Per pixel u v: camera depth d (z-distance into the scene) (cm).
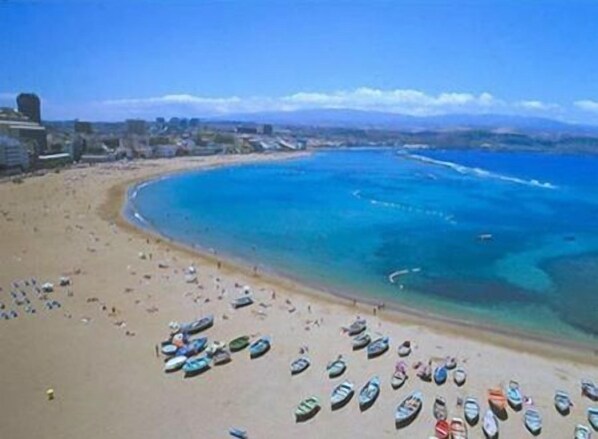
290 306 6512
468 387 4622
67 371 4709
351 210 13450
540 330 6003
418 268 8281
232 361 4966
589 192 17550
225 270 7994
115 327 5659
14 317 5850
